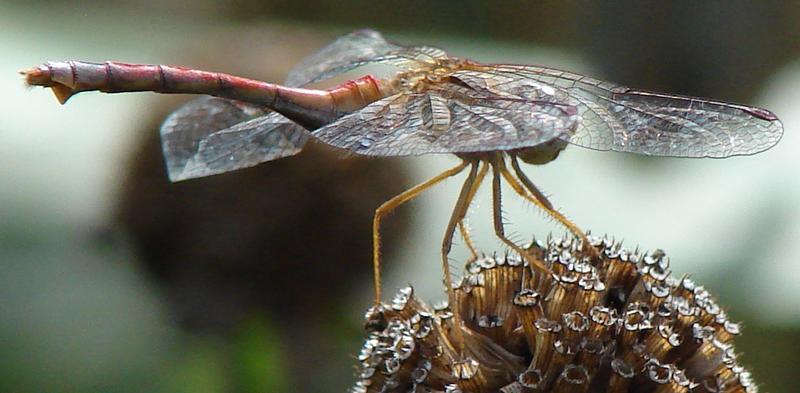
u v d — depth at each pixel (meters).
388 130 0.47
